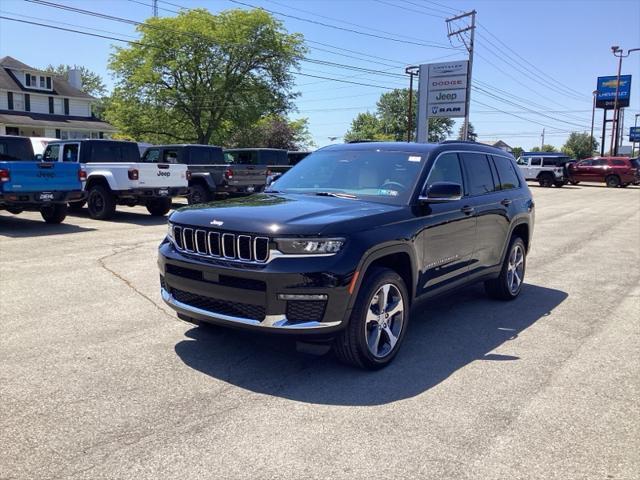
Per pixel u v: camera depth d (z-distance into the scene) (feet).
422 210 16.03
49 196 39.78
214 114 155.84
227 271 13.21
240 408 12.23
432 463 10.16
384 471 9.87
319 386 13.50
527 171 120.06
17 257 28.94
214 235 13.73
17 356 15.08
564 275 27.73
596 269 29.35
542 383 13.96
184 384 13.44
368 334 14.21
